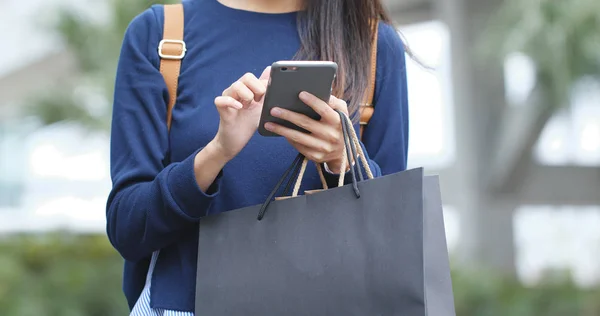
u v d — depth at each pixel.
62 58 14.87
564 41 11.50
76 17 12.77
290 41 3.27
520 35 11.80
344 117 2.71
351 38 3.27
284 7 3.34
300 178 2.83
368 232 2.58
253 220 2.81
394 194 2.54
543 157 16.94
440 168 16.75
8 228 20.31
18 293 13.82
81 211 24.84
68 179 25.25
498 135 15.27
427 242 2.76
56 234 16.14
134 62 3.21
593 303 14.98
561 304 14.71
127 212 2.95
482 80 15.23
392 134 3.35
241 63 3.20
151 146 3.09
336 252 2.63
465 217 15.61
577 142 16.97
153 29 3.24
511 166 15.01
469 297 14.46
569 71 11.91
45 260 15.18
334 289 2.62
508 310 14.37
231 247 2.84
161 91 3.16
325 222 2.67
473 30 14.81
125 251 3.05
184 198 2.81
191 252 3.05
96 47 12.64
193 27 3.25
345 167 2.86
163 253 3.09
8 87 15.39
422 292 2.45
